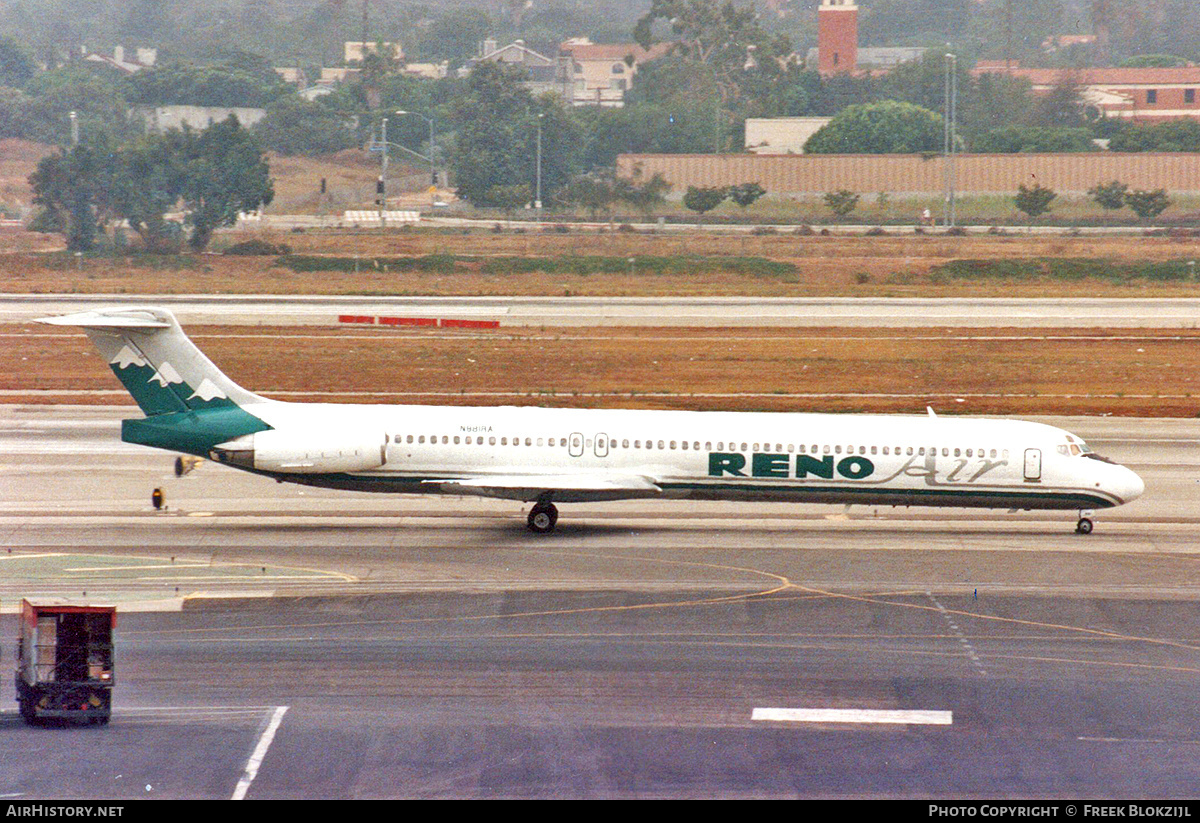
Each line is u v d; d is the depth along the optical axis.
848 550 194.88
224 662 148.00
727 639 156.75
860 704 140.25
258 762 126.31
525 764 126.75
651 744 131.00
